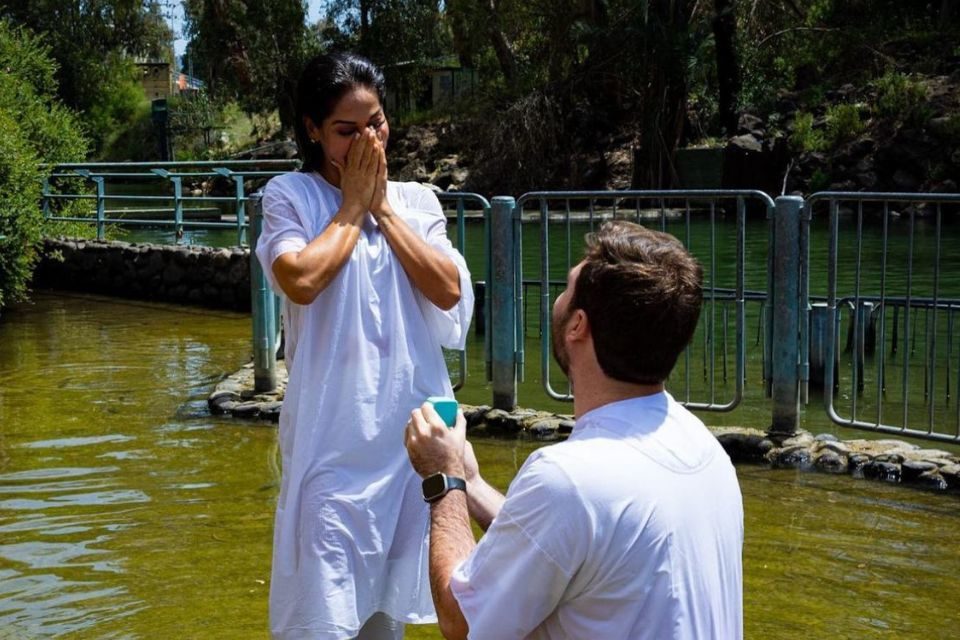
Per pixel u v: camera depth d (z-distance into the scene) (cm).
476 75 3978
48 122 1603
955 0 3262
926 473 564
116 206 3023
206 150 4772
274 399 731
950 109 2655
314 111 290
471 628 206
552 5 3378
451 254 305
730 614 208
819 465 589
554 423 656
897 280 1366
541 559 197
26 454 628
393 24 4250
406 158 3609
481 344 984
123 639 392
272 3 4406
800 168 2725
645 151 3017
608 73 3173
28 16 4922
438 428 238
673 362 211
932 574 444
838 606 414
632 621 197
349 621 274
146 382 831
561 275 1470
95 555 472
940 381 802
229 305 1269
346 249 281
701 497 204
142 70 5806
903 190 2569
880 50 3120
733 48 3173
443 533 227
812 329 746
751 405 737
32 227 1231
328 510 277
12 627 402
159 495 551
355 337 283
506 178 3297
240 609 418
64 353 969
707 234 2008
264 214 295
